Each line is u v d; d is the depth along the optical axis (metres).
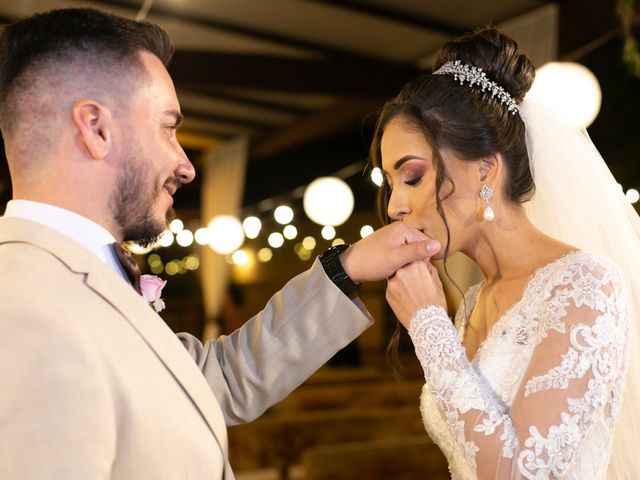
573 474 1.70
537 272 1.80
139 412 1.36
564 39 5.66
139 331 1.43
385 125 1.92
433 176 1.86
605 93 8.26
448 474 4.85
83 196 1.50
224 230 9.21
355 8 5.90
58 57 1.49
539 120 1.98
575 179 1.98
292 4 5.91
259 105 8.77
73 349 1.28
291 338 1.94
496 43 1.94
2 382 1.22
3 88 1.51
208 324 10.53
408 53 6.93
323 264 1.94
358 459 4.67
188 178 1.66
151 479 1.36
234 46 6.88
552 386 1.61
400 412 6.06
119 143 1.51
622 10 4.78
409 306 1.84
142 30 1.57
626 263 1.95
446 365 1.72
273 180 11.41
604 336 1.63
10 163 1.53
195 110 8.96
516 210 1.91
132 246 1.75
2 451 1.18
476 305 2.02
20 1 5.73
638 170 8.41
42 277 1.37
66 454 1.20
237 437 5.67
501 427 1.62
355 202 11.40
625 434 1.89
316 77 6.92
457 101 1.85
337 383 8.73
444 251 1.89
